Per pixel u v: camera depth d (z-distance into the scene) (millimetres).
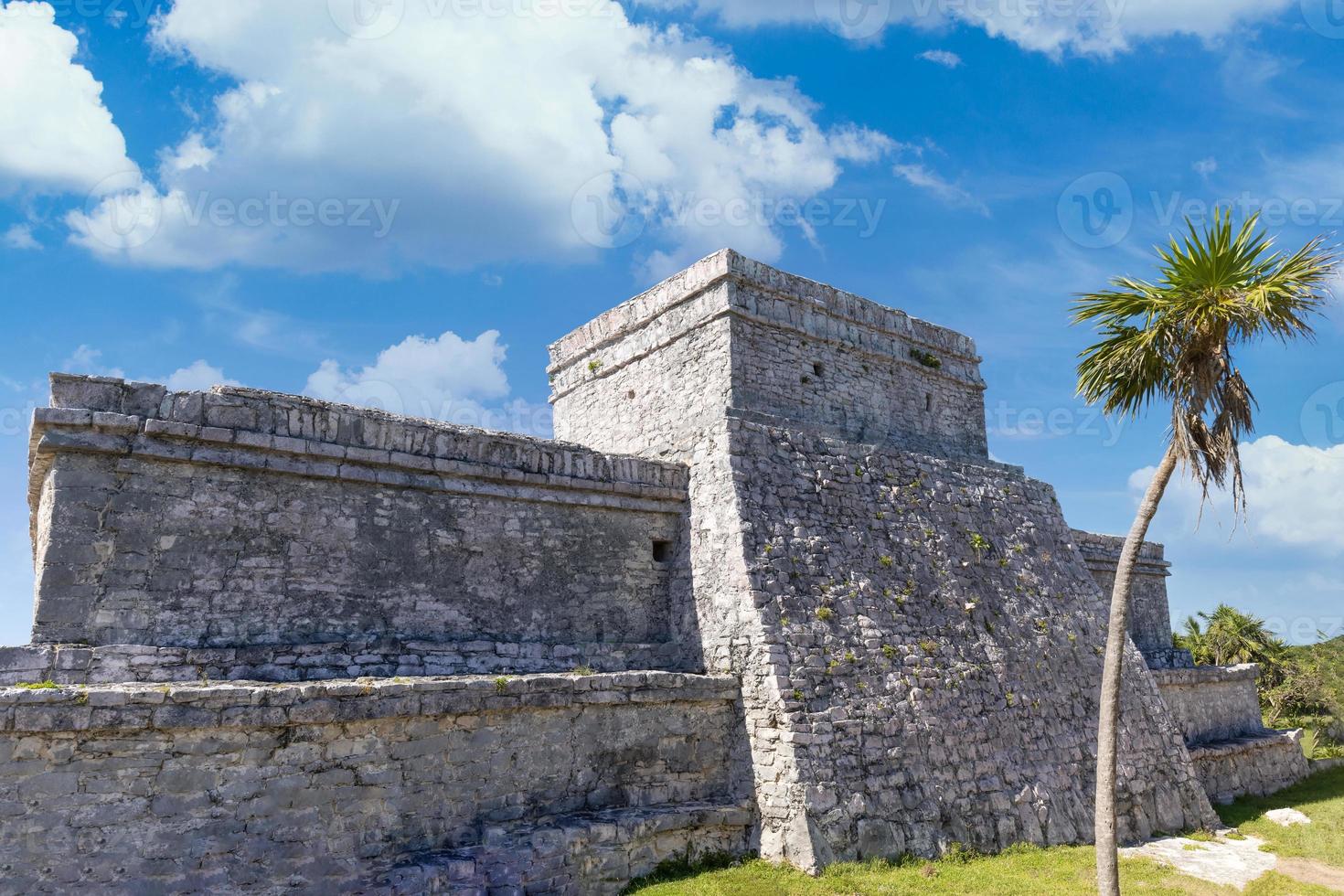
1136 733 17531
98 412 10281
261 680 10555
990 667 15609
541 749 11359
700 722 13008
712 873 11523
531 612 13422
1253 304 11117
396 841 9953
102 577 10125
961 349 20734
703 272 16750
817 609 13930
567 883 10531
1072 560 19578
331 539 11781
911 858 12594
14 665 9242
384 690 10031
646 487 14852
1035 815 14508
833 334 17891
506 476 13414
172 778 8781
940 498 17422
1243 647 38625
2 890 7895
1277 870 14203
